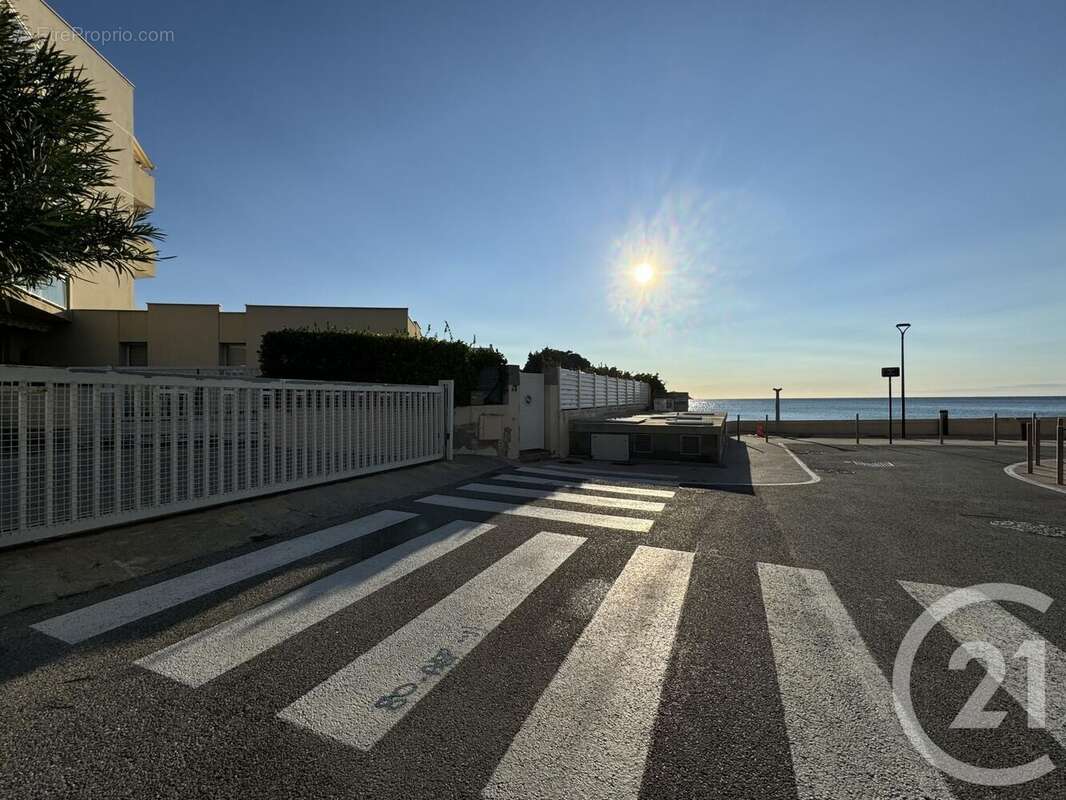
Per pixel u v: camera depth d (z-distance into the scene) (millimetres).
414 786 2113
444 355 12477
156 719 2531
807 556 5160
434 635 3441
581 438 14828
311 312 24797
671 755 2307
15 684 2822
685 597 4117
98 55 24422
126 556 4730
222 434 6277
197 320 26469
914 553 5254
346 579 4422
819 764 2240
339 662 3086
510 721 2545
